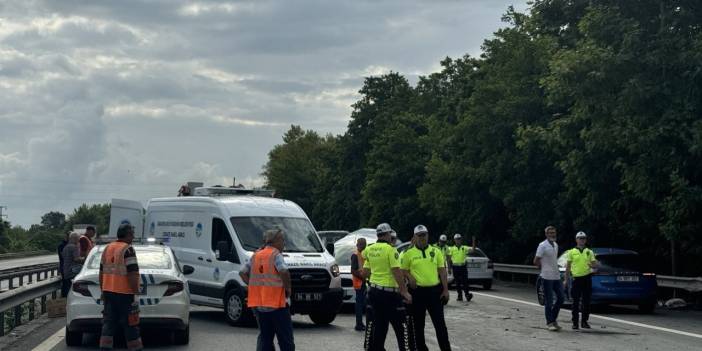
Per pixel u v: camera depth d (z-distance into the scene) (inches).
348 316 772.6
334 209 3149.6
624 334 623.8
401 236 2434.8
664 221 1005.8
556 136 1097.4
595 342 573.0
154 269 538.6
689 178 904.3
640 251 1268.5
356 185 3097.9
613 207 1100.5
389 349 536.7
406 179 2456.9
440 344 493.4
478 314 786.8
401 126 2501.2
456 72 2662.4
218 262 687.7
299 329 653.3
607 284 805.2
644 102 884.6
